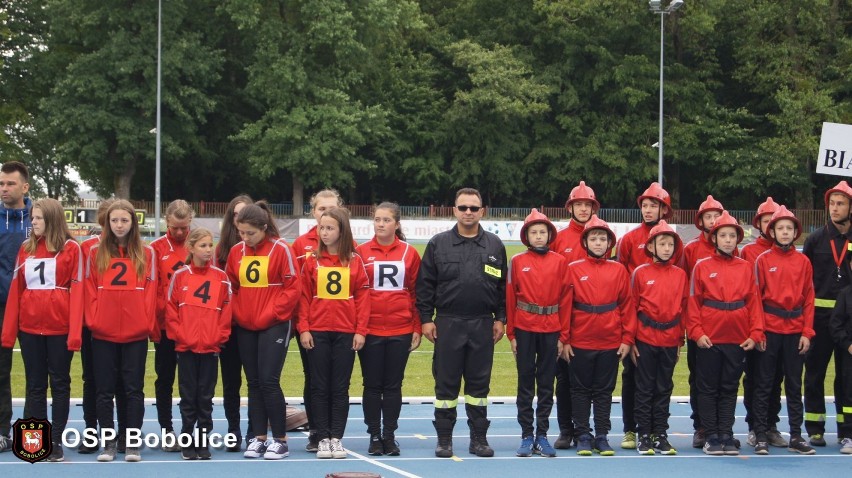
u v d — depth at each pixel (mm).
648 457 9078
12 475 7961
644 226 10117
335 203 9305
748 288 9258
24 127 50469
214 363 8836
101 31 47469
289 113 48469
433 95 53406
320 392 8867
